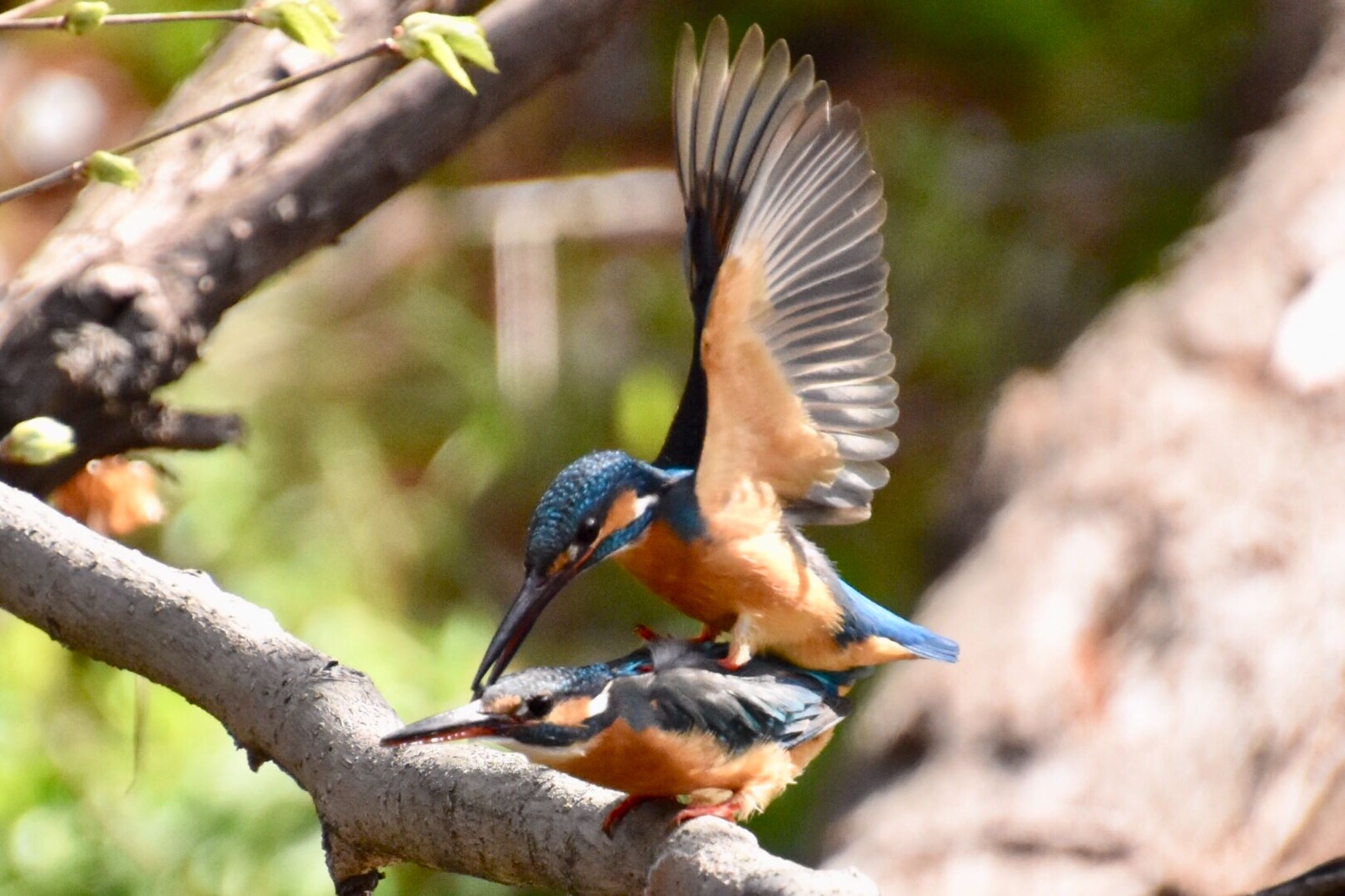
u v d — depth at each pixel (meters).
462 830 5.09
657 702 5.23
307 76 5.61
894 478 14.91
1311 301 11.88
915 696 10.38
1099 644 10.34
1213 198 13.66
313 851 10.74
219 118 7.89
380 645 12.62
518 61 8.16
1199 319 12.05
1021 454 11.91
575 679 5.22
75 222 7.62
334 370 14.44
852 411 5.77
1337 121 13.40
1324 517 10.62
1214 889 9.38
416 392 14.77
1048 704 10.02
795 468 5.72
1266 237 12.55
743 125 5.84
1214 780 9.75
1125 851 9.32
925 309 15.26
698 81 5.92
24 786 10.57
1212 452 11.14
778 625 5.79
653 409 14.20
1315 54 14.33
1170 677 10.08
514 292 15.12
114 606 5.68
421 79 7.97
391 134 7.93
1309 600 10.34
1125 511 10.94
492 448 14.57
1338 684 10.08
